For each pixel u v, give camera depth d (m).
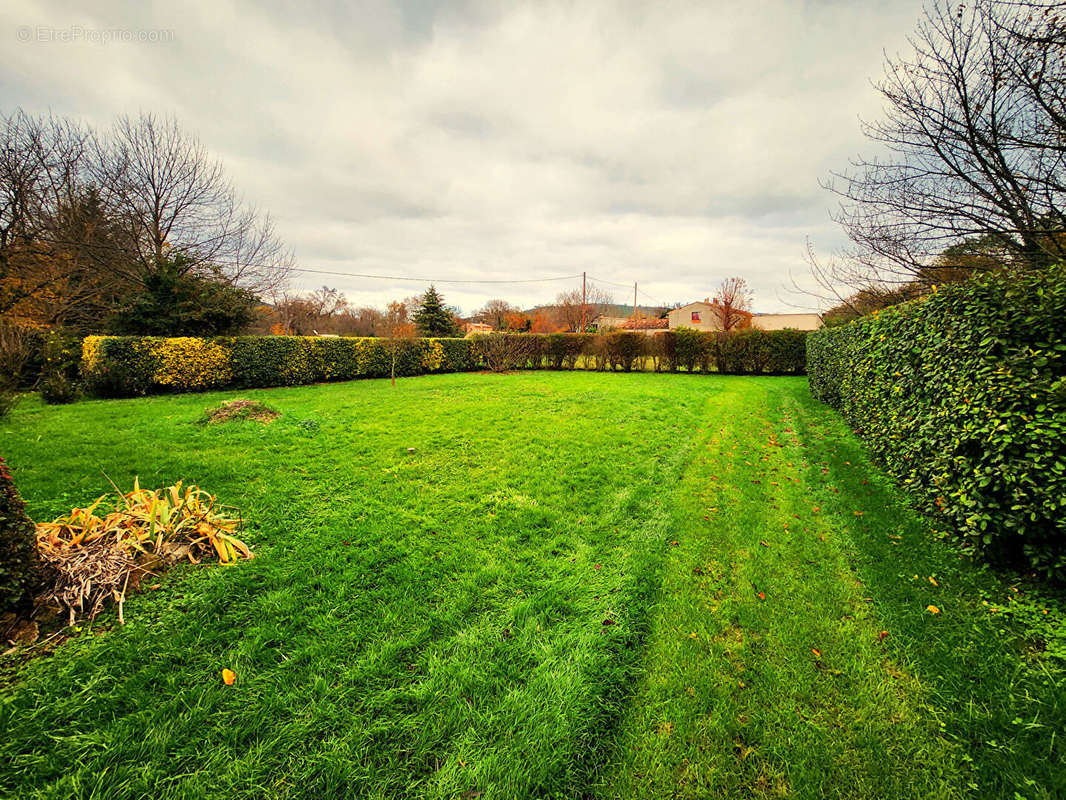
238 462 5.07
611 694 1.93
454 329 33.84
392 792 1.49
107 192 15.48
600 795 1.52
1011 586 2.55
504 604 2.54
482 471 4.90
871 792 1.51
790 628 2.35
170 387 11.55
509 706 1.84
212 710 1.77
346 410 8.56
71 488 4.12
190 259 15.35
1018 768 1.54
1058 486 2.33
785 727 1.76
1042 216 4.68
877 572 2.86
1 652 1.95
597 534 3.47
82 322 14.70
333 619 2.35
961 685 1.91
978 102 4.73
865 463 5.17
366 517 3.68
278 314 36.22
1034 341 2.72
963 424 2.99
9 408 7.54
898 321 4.55
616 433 6.73
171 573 2.68
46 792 1.43
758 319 40.94
